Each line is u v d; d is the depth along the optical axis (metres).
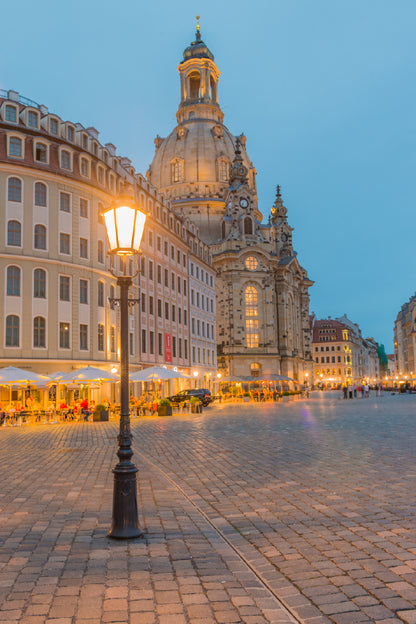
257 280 116.62
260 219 137.62
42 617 5.63
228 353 112.38
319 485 12.25
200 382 77.94
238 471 14.63
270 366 115.38
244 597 6.09
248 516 9.73
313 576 6.61
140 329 56.56
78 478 13.97
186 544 8.11
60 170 46.25
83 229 48.06
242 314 114.56
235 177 122.31
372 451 17.59
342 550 7.58
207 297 84.44
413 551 7.43
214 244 118.12
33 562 7.33
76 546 8.05
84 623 5.49
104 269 49.94
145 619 5.57
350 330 190.25
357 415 37.00
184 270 72.62
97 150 51.59
